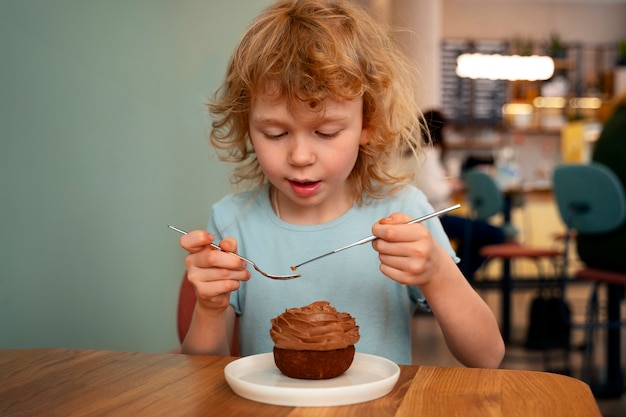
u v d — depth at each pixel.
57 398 0.72
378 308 1.14
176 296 2.30
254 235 1.19
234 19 2.44
